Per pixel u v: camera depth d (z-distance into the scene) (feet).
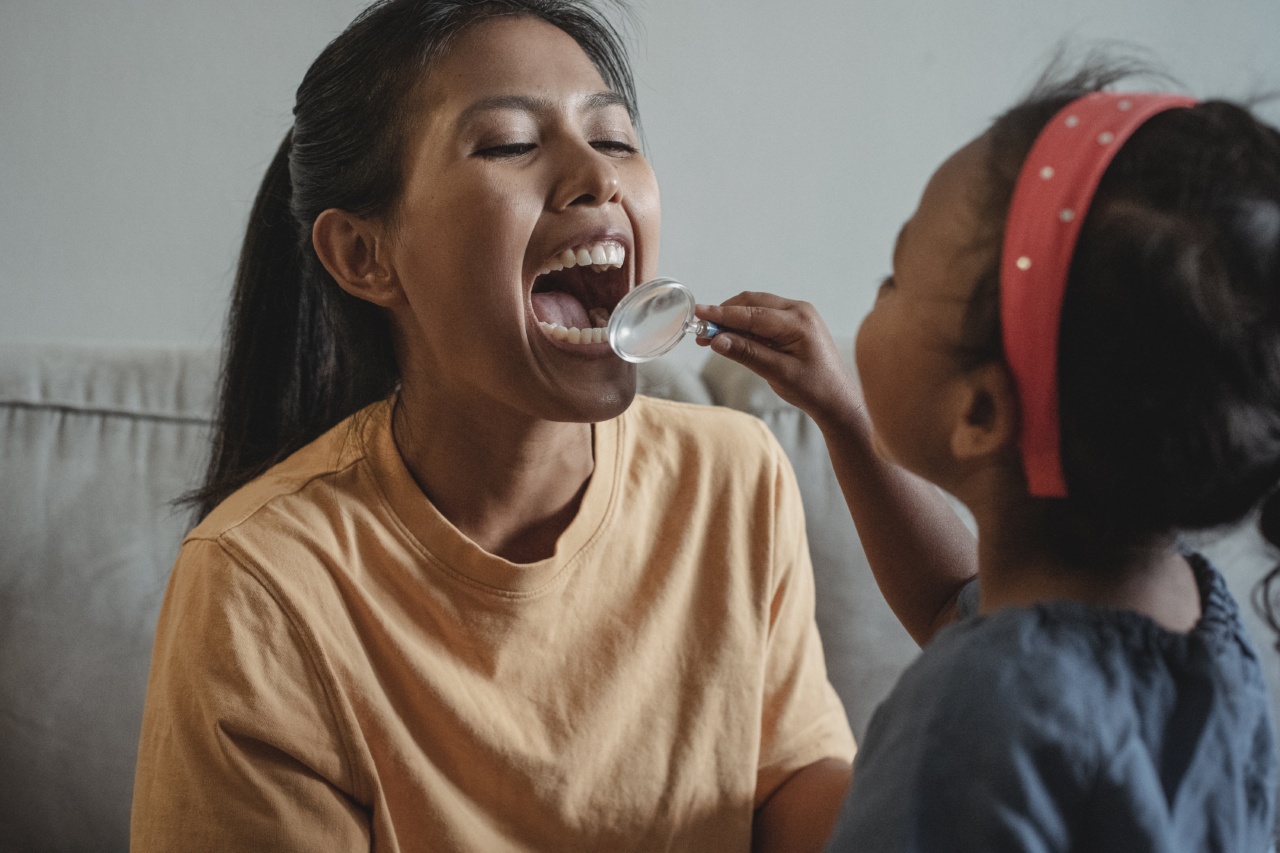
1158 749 2.01
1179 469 2.01
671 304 2.72
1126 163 2.05
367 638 2.91
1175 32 6.45
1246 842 2.11
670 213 6.38
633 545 3.20
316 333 3.41
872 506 3.06
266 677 2.73
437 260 2.82
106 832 3.95
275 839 2.68
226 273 5.95
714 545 3.31
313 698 2.78
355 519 2.99
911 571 3.07
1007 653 2.03
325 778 2.79
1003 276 2.11
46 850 3.93
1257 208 1.94
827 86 6.34
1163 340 1.97
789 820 3.31
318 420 3.43
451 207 2.77
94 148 6.06
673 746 3.12
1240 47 6.48
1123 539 2.14
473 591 2.95
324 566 2.89
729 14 6.20
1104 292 2.01
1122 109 2.12
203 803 2.69
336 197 3.01
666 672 3.16
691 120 6.28
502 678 2.97
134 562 4.08
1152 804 1.93
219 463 3.48
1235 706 2.07
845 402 3.00
